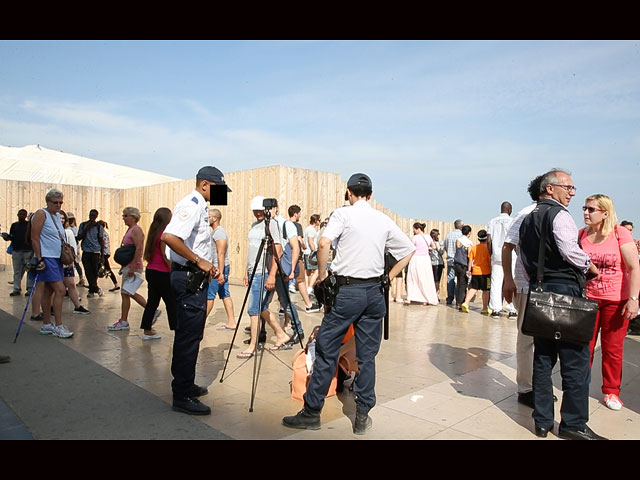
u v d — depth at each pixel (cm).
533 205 438
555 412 405
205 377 470
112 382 441
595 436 342
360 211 353
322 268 354
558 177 361
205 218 388
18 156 3375
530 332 337
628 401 436
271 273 552
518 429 361
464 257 998
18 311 793
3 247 1553
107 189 1814
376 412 388
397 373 504
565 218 340
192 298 372
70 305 881
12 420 348
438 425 364
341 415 383
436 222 1633
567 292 345
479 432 353
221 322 760
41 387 423
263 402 404
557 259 348
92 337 624
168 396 412
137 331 672
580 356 340
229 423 356
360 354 351
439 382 475
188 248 365
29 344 571
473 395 438
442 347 627
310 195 1270
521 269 429
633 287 397
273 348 588
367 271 343
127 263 662
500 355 590
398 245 363
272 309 888
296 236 582
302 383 407
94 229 1006
